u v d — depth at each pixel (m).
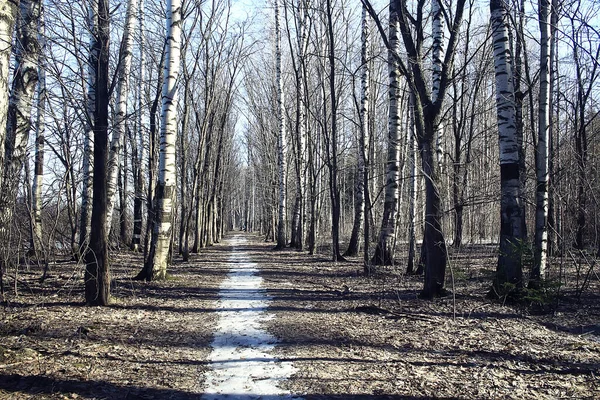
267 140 36.59
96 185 8.24
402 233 25.72
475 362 5.56
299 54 22.38
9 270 11.18
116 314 7.83
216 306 9.22
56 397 4.35
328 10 16.08
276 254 22.97
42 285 9.90
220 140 28.77
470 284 11.14
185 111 18.58
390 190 15.55
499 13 8.84
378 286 11.58
